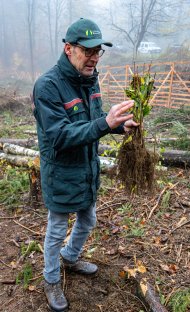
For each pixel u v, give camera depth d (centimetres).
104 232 324
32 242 302
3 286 259
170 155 492
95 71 200
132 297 244
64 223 219
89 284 257
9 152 506
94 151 214
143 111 213
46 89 184
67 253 258
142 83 208
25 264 281
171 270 269
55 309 229
